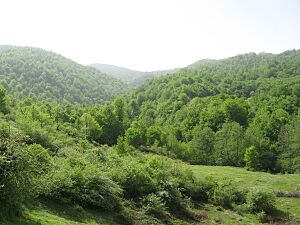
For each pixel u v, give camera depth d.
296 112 99.06
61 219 21.78
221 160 76.31
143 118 127.81
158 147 80.44
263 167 72.50
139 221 27.20
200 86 155.25
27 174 19.03
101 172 29.67
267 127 87.75
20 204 19.59
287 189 43.72
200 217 32.25
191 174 40.53
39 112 64.88
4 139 19.11
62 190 25.56
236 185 44.47
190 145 82.25
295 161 68.38
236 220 32.91
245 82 163.25
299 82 133.88
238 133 77.50
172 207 32.56
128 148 57.75
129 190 32.12
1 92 68.00
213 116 102.19
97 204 26.62
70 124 79.31
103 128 89.62
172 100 142.38
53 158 32.69
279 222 32.84
